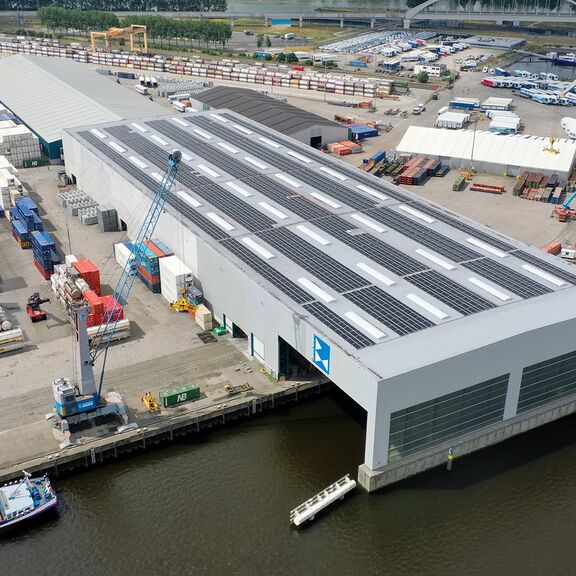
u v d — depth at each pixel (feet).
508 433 303.27
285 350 328.70
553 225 511.40
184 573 242.17
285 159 490.90
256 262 348.59
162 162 478.18
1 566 245.45
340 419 319.68
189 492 277.44
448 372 273.13
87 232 484.33
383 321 299.38
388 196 434.30
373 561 247.29
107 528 260.62
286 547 252.62
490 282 331.77
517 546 253.24
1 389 323.16
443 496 274.57
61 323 377.71
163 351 353.51
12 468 277.23
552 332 294.46
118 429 299.58
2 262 446.60
